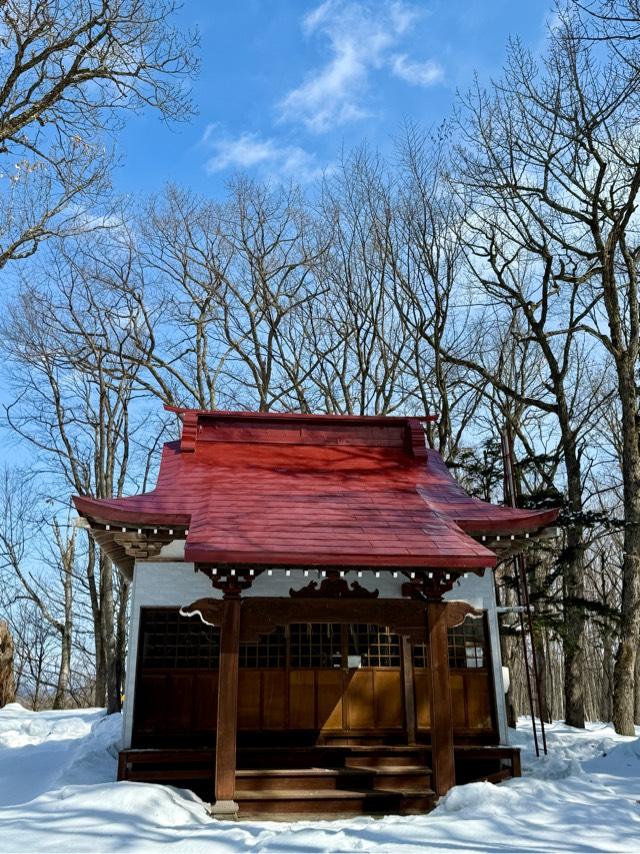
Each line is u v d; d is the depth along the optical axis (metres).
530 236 19.80
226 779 8.50
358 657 11.30
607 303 17.98
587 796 8.41
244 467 12.34
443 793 8.80
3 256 13.51
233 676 8.84
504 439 14.13
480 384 25.14
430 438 21.91
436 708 9.09
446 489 12.16
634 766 10.60
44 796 8.12
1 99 12.82
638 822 7.18
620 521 16.28
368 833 6.95
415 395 25.25
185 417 13.25
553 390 20.61
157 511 9.92
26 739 14.81
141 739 10.23
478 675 11.43
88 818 7.27
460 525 10.60
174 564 11.02
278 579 11.08
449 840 6.63
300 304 28.78
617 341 17.69
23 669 35.12
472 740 11.00
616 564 32.59
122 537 10.22
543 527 10.84
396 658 11.41
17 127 13.03
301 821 8.54
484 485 20.36
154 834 7.02
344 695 11.08
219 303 28.92
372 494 11.41
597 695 38.28
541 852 6.14
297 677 11.09
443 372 23.75
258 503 10.49
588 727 17.67
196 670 10.70
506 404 24.34
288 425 13.69
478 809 7.78
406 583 10.38
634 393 17.23
